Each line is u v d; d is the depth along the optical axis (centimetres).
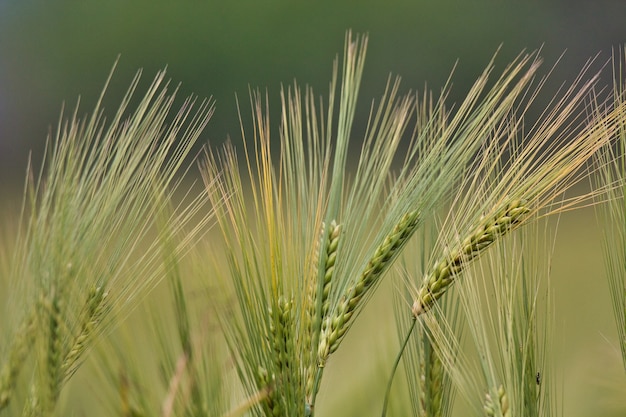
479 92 133
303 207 131
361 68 133
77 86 1398
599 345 168
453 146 133
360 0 1293
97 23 1415
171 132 131
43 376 123
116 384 119
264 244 128
